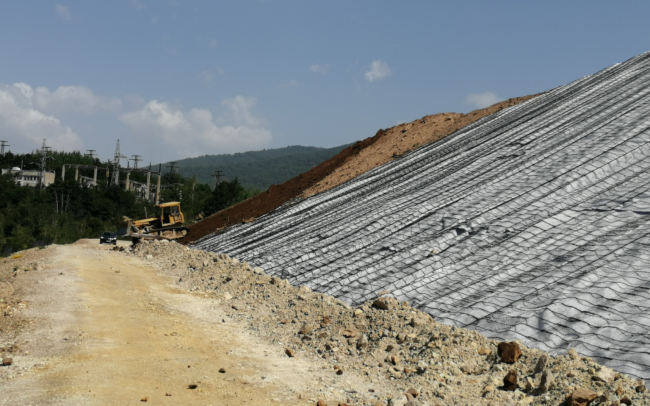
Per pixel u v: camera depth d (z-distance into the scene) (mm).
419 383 8883
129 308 14164
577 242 13773
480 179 21344
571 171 18234
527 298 11453
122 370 9266
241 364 10156
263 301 15055
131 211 83062
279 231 25656
